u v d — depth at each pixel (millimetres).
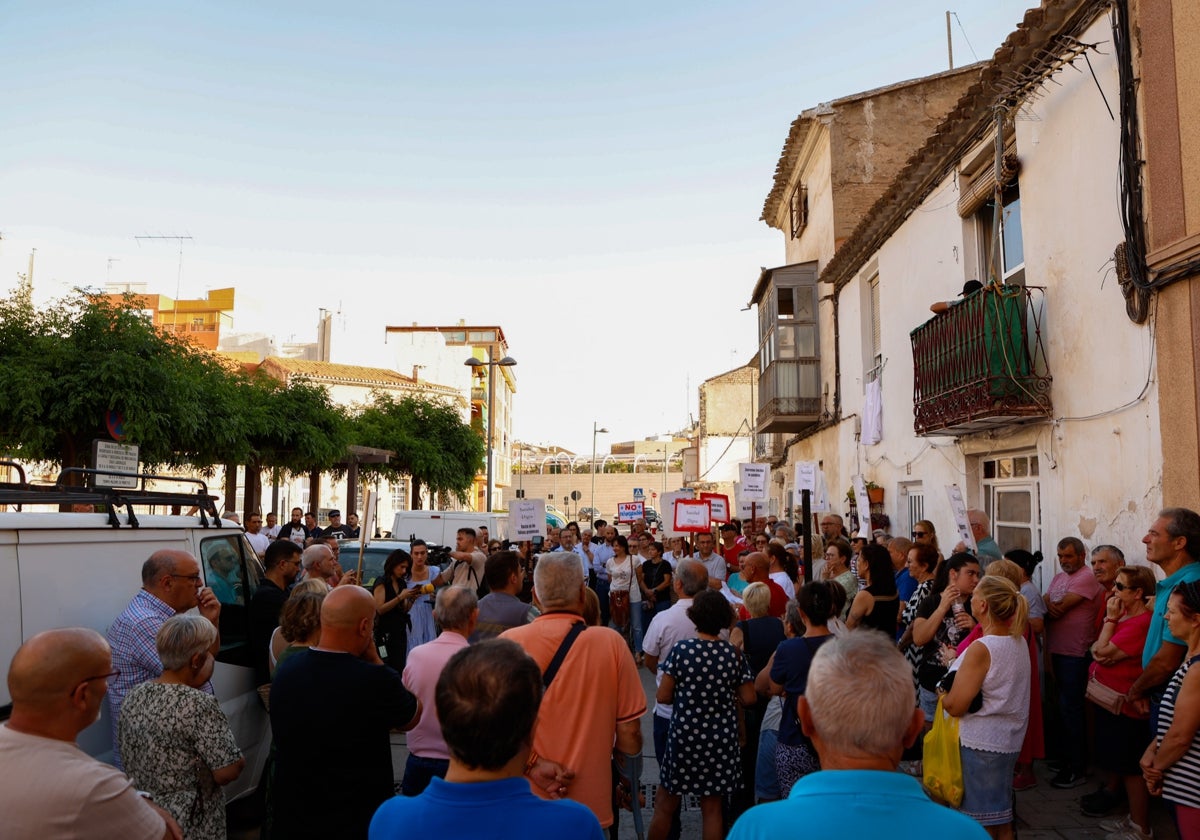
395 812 2195
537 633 3932
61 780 2562
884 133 18656
